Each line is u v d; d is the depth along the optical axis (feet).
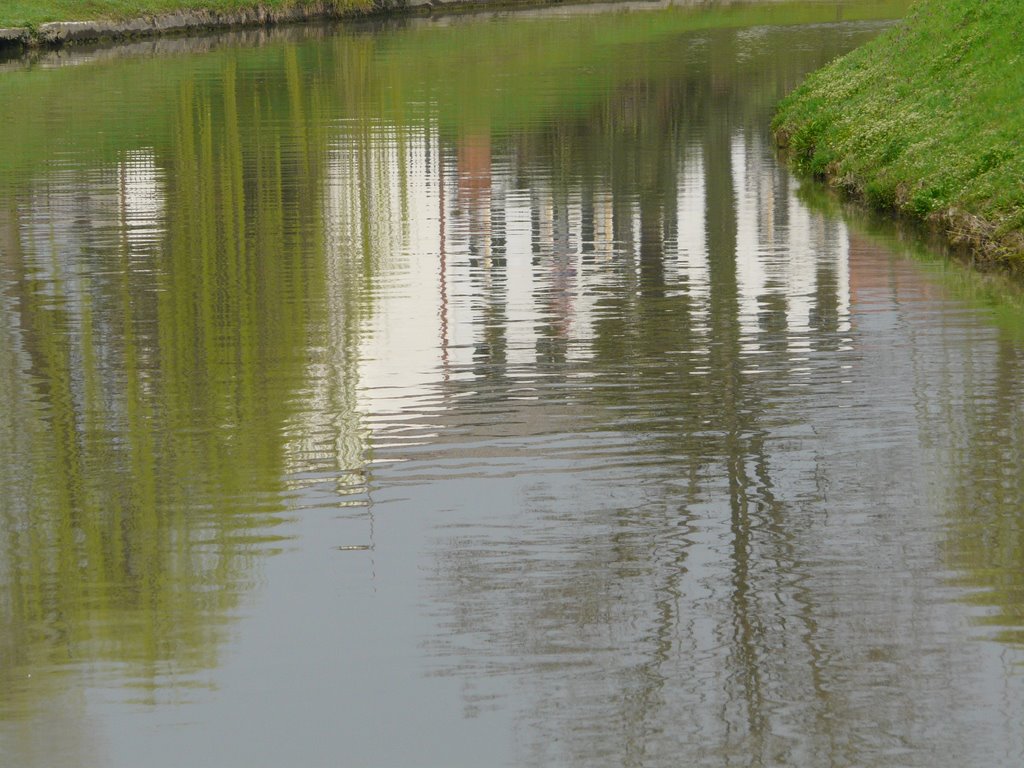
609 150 188.85
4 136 209.15
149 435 75.92
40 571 59.41
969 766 44.52
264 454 72.59
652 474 68.80
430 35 394.11
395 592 56.85
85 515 65.21
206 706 48.91
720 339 93.35
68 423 78.33
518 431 75.56
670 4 499.92
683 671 50.42
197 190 159.84
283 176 169.27
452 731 47.14
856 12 444.14
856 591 55.98
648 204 147.54
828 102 187.01
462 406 80.02
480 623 54.24
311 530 63.05
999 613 53.93
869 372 84.94
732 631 53.16
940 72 169.07
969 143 139.03
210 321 100.48
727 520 63.21
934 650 51.34
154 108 241.55
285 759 45.75
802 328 95.71
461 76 287.89
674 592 56.34
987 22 173.58
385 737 46.88
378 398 81.66
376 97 254.27
